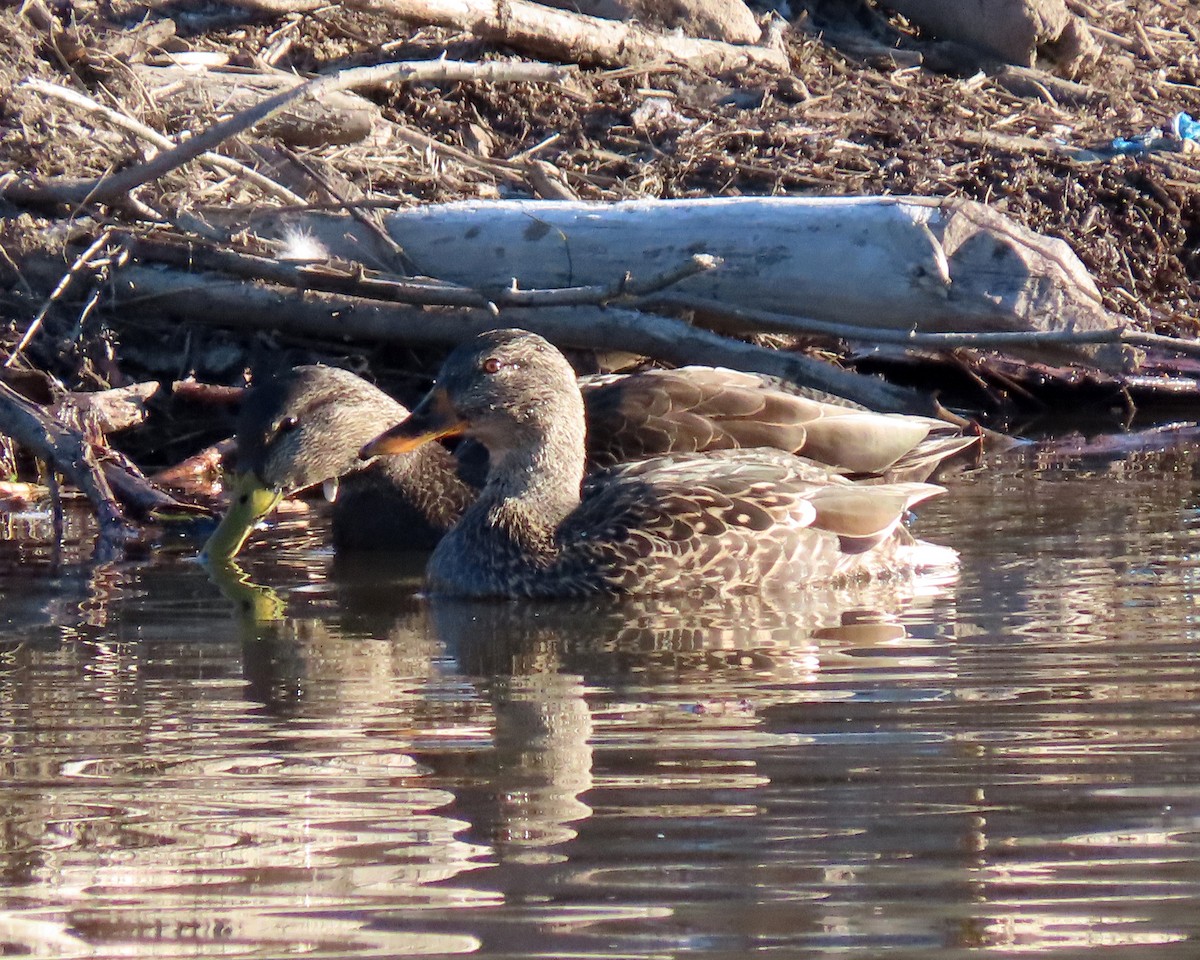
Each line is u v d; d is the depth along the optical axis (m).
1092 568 11.47
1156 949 5.47
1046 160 21.27
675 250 16.33
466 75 15.36
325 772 7.38
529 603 11.16
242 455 13.11
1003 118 22.52
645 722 8.07
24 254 16.14
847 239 16.02
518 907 5.89
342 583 11.92
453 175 18.50
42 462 15.01
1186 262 20.78
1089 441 16.39
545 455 11.74
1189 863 6.16
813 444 13.27
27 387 15.22
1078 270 16.09
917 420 13.66
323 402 13.11
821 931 5.65
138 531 13.55
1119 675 8.74
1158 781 7.04
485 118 20.28
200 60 19.22
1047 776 7.12
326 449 13.09
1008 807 6.75
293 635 10.20
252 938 5.70
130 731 8.10
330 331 16.48
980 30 24.06
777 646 9.62
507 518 11.58
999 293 15.88
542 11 20.81
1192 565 11.45
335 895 6.02
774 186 19.72
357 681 9.01
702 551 11.30
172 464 15.48
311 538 13.70
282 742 7.87
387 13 19.66
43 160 16.78
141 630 10.37
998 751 7.48
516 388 11.70
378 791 7.12
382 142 18.86
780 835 6.49
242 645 9.93
